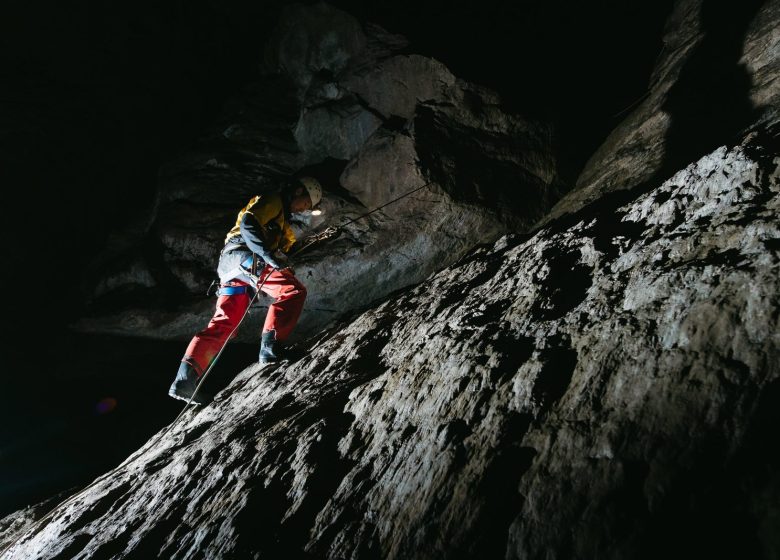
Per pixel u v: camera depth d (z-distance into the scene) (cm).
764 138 175
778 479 79
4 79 774
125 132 844
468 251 477
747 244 131
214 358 352
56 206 783
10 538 364
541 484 109
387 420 177
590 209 340
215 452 237
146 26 848
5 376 643
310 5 593
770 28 362
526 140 482
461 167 456
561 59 555
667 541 83
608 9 589
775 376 93
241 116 651
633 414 108
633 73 536
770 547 74
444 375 174
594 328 144
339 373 265
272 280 349
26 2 771
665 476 92
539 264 216
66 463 643
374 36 564
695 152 331
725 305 114
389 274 496
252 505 173
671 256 154
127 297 562
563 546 94
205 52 888
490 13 586
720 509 82
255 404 296
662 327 124
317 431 196
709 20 447
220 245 547
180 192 596
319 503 158
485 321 199
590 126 513
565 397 128
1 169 754
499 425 133
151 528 199
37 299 731
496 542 104
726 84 365
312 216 507
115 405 678
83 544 222
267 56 692
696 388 102
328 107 545
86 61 822
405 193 460
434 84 494
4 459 630
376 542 127
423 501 127
